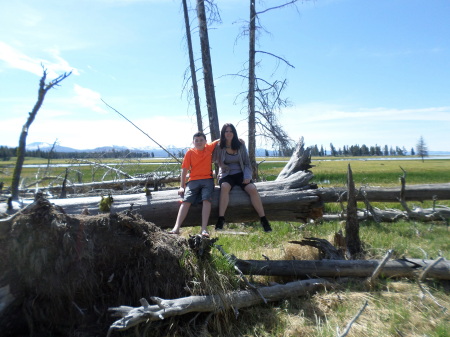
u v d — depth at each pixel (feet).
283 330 13.08
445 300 15.48
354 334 12.73
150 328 12.55
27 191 23.41
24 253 12.29
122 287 13.17
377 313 14.11
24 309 12.33
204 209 17.33
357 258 20.08
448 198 35.58
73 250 12.76
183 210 17.25
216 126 37.35
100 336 12.28
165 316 11.86
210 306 13.02
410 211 33.12
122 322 10.78
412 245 23.93
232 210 18.60
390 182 84.69
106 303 13.03
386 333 12.80
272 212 19.06
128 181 33.22
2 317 12.13
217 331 13.00
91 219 13.70
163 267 13.51
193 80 40.98
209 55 37.35
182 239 14.61
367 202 30.91
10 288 12.31
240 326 13.39
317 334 12.75
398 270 17.34
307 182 19.93
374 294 15.78
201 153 17.98
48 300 12.52
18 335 12.53
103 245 13.39
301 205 18.93
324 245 19.43
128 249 13.57
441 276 17.03
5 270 12.35
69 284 12.51
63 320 12.66
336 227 30.07
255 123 38.40
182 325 13.01
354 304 14.93
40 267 12.37
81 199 18.26
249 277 16.84
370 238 25.23
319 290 16.28
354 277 17.42
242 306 13.85
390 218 33.47
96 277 12.98
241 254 21.52
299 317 13.89
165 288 13.29
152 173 36.17
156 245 13.69
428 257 20.21
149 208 18.03
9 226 12.50
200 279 13.69
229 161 18.28
